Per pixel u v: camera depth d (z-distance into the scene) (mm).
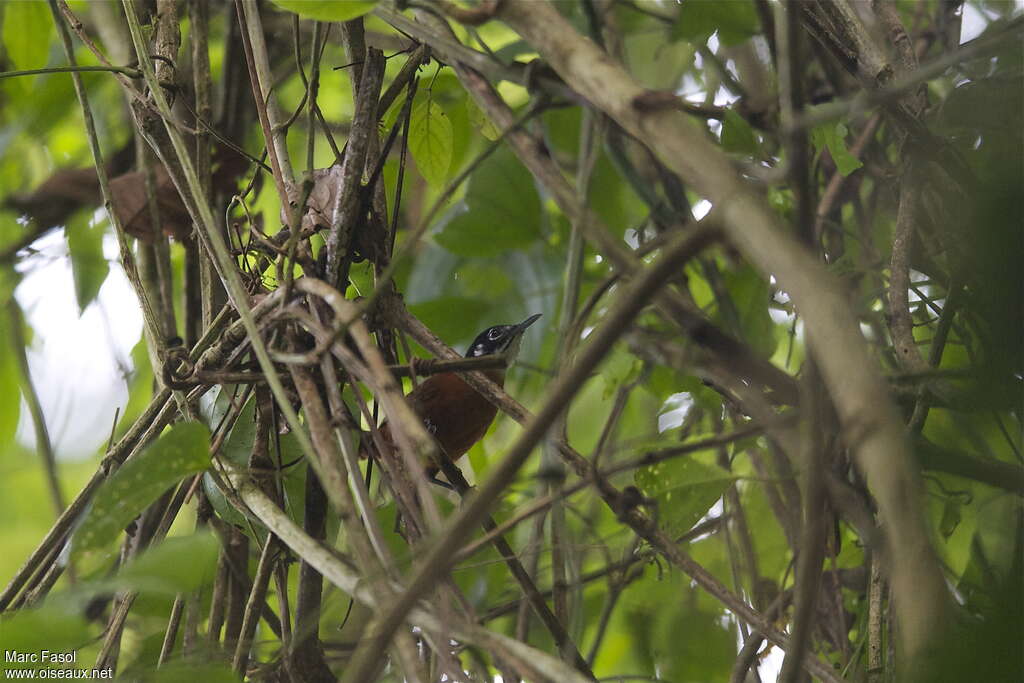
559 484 4801
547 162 4309
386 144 5754
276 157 6008
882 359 7387
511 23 3916
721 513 8188
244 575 6695
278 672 6207
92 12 9391
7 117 10234
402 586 3902
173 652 6406
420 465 3898
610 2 8484
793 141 3381
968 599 5965
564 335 7020
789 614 7387
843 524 7590
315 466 4180
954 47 7516
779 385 3959
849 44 6293
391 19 5254
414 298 9219
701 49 8234
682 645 8430
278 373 5406
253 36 6312
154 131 6469
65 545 6211
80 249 9469
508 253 8961
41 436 9242
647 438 7484
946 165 5605
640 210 9117
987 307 3393
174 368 5926
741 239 2877
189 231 7727
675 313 3996
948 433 6605
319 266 5695
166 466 4512
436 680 4785
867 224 7621
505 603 7617
